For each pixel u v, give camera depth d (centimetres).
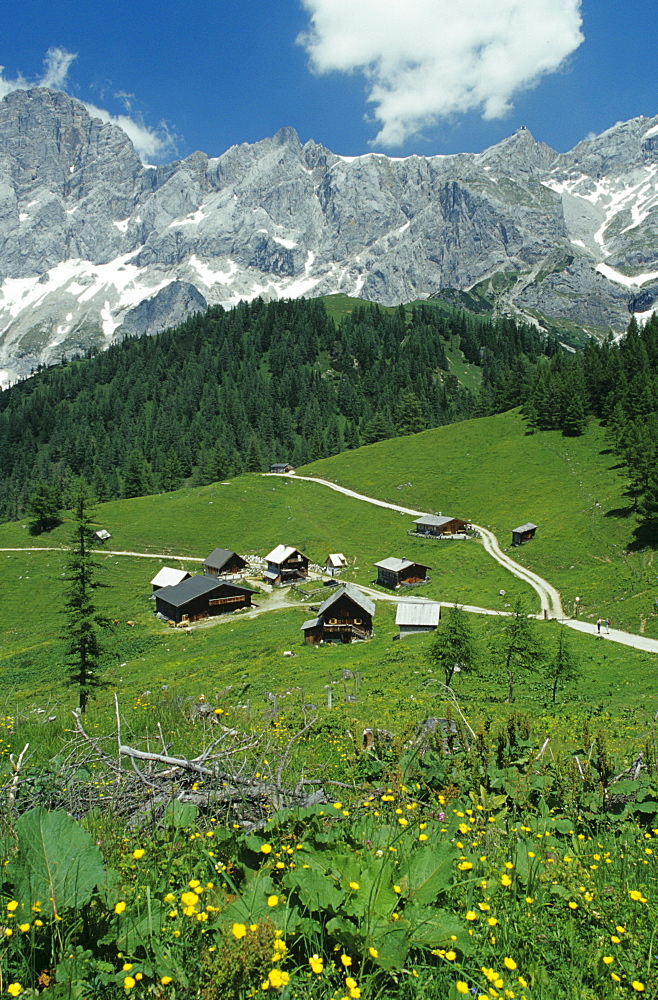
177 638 7881
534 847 577
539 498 11312
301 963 408
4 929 375
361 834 559
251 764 761
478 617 6656
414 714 2197
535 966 405
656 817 700
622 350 15962
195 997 359
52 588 10156
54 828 443
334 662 5412
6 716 1656
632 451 9175
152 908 435
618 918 471
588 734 849
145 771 680
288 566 10250
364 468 15688
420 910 429
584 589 7056
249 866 516
